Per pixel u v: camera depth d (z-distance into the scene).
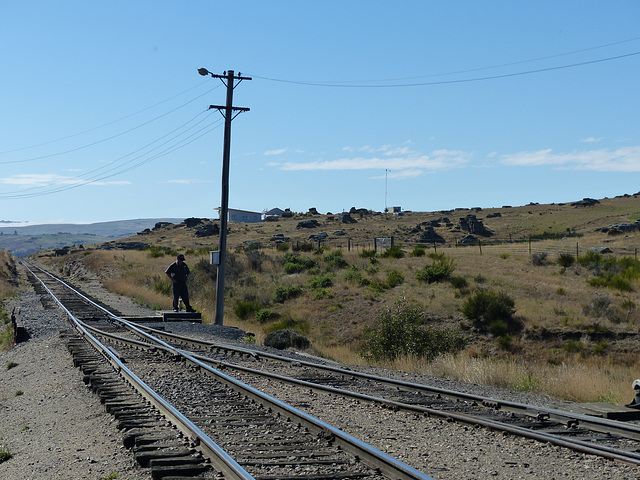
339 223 135.38
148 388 10.26
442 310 32.19
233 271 45.69
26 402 11.81
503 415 9.73
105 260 64.56
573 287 35.19
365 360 22.34
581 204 137.25
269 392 11.21
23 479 7.09
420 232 113.62
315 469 6.62
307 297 38.12
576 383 14.41
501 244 71.50
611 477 6.62
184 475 6.35
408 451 7.56
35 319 24.97
